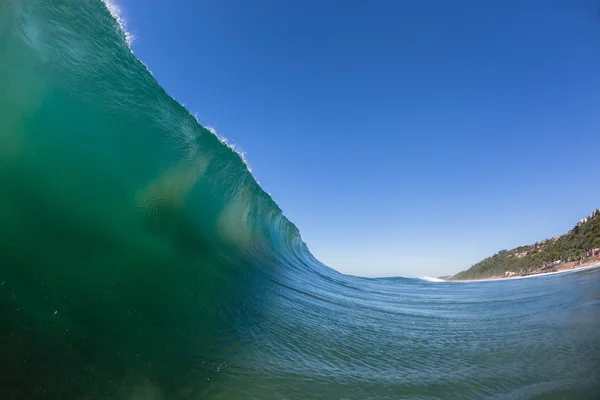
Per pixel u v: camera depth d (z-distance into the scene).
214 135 10.55
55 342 3.28
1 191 4.24
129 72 7.67
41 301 3.60
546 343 6.21
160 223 6.94
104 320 3.93
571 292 12.76
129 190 6.45
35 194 4.63
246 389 3.74
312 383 4.14
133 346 3.78
